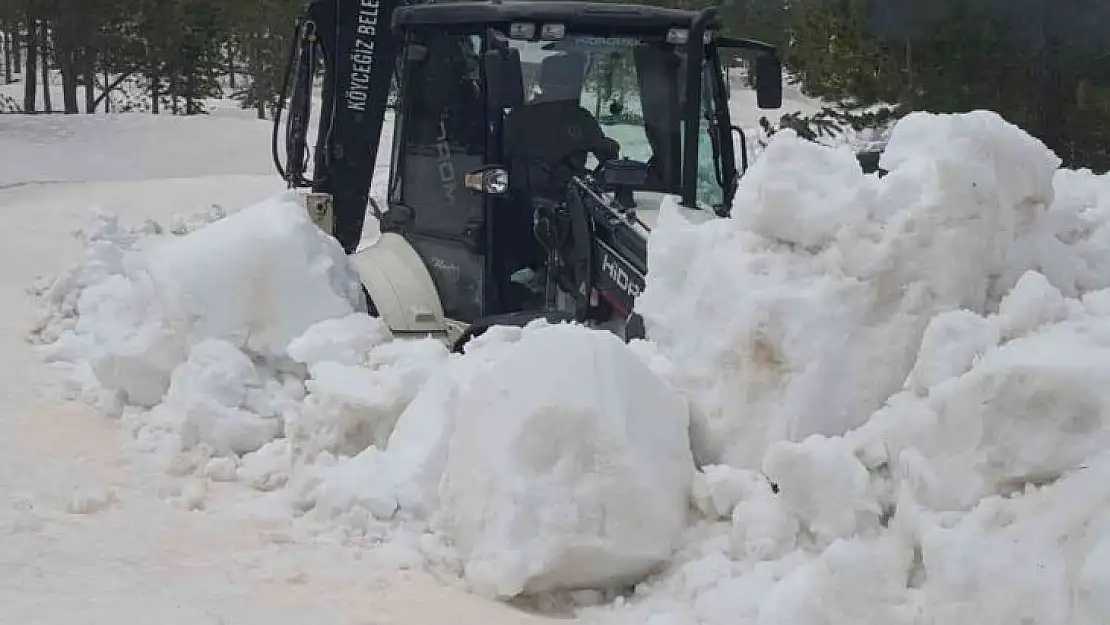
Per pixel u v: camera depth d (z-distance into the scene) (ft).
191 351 19.33
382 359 18.58
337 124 27.61
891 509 13.29
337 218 27.99
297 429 17.33
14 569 13.76
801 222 15.69
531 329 17.61
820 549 13.21
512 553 13.23
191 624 12.53
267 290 20.01
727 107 23.09
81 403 20.43
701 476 14.29
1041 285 13.89
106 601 13.01
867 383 14.98
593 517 13.35
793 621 11.76
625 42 22.02
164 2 123.54
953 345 13.73
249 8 138.92
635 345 16.93
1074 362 11.82
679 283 16.90
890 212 15.49
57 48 115.75
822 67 48.08
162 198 57.47
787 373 15.14
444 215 23.16
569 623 12.98
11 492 16.16
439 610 13.11
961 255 15.15
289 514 15.83
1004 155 16.15
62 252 38.91
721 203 22.84
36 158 83.71
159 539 14.89
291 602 13.17
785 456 13.32
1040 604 10.79
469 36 22.34
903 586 11.85
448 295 23.08
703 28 20.86
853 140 48.01
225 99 165.17
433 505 15.40
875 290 15.21
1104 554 10.60
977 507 11.80
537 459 13.55
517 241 22.24
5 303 28.94
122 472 17.24
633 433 13.78
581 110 22.02
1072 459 11.60
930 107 45.24
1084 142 44.27
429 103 23.47
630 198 20.53
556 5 21.43
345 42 27.30
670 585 13.41
